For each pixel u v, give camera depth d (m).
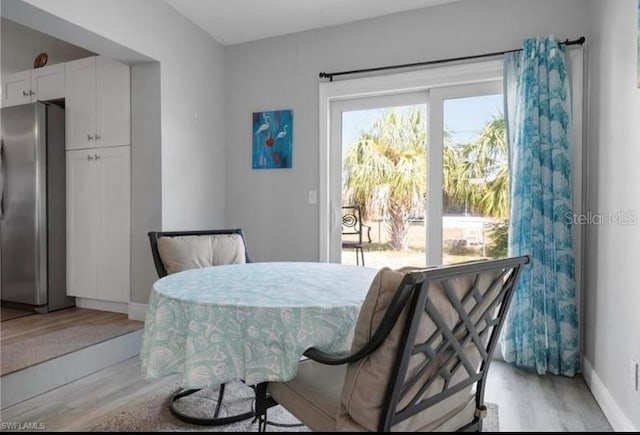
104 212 3.34
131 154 3.18
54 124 3.45
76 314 3.35
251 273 1.91
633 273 1.71
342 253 3.32
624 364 1.80
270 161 3.51
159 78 3.01
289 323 1.26
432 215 3.01
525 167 2.51
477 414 1.31
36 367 2.21
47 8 2.21
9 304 3.60
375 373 1.01
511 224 2.58
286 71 3.44
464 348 1.20
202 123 3.43
